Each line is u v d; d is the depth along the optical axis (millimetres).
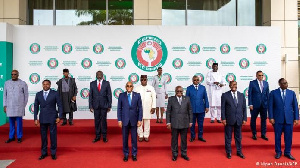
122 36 8930
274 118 5895
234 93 5906
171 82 8984
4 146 6355
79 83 8852
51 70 8812
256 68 9094
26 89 6836
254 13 10375
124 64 8930
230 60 9070
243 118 5930
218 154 6148
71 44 8852
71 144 6559
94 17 10008
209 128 7719
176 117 5719
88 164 5520
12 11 9219
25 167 5332
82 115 8852
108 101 6824
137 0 9516
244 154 6156
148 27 8969
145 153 6242
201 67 9023
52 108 5809
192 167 5340
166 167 5344
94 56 8883
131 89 5793
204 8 10227
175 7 10125
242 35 9094
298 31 10297
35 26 8797
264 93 6922
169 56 8984
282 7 9711
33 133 7555
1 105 8094
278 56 9102
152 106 6766
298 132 7629
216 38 9047
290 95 5785
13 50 8711
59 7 9969
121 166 5402
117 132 7641
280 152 5879
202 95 6859
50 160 5762
